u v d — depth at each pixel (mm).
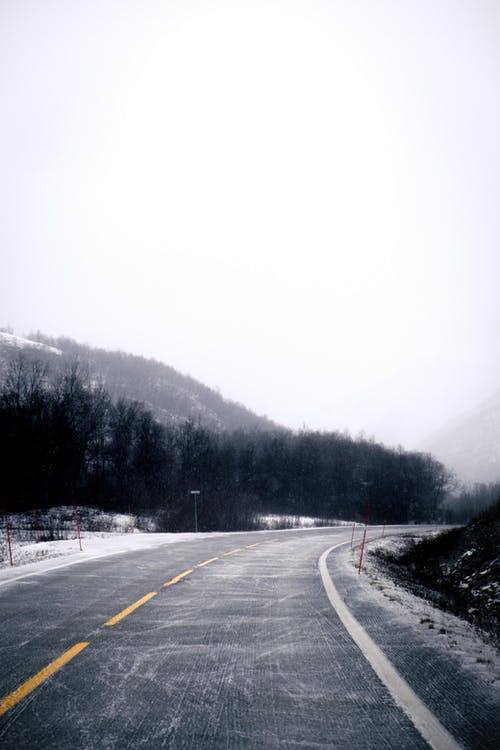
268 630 6051
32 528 32469
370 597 8578
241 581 10023
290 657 4992
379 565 16781
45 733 3332
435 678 4414
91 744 3193
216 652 5141
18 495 44219
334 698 3955
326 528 48062
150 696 3973
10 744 3182
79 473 51438
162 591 8672
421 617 7129
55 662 4746
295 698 3955
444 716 3633
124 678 4359
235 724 3496
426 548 25953
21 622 6328
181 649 5230
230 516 40344
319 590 9180
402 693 4059
